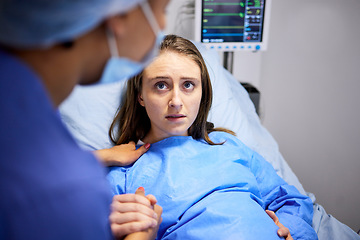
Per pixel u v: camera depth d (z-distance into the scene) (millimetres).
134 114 1021
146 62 477
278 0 1849
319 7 1537
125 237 637
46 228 332
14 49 354
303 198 1019
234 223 762
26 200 323
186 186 846
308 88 1678
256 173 1032
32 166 334
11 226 324
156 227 674
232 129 1306
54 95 403
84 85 476
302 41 1682
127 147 977
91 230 363
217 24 1646
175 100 858
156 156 938
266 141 1425
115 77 465
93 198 361
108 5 345
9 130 332
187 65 871
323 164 1643
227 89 1383
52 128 366
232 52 1816
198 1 1585
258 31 1670
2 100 334
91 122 1084
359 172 1389
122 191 885
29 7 318
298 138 1828
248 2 1612
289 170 1315
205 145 988
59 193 334
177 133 934
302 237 884
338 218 1572
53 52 364
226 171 902
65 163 356
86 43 385
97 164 421
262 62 2064
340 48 1433
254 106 1718
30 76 353
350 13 1355
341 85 1445
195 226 770
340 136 1488
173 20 1794
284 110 1921
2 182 320
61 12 325
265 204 1007
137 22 401
